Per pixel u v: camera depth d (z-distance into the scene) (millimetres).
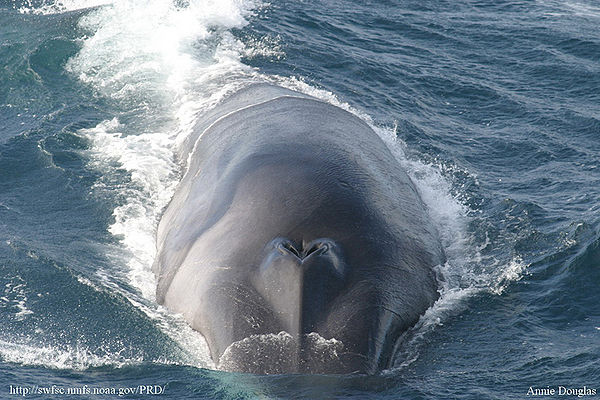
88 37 118625
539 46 125188
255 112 88312
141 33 119875
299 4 134375
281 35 123500
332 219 67562
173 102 103562
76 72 111438
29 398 58344
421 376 60344
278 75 112250
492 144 100312
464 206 86250
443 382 59719
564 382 59969
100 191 87812
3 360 63594
